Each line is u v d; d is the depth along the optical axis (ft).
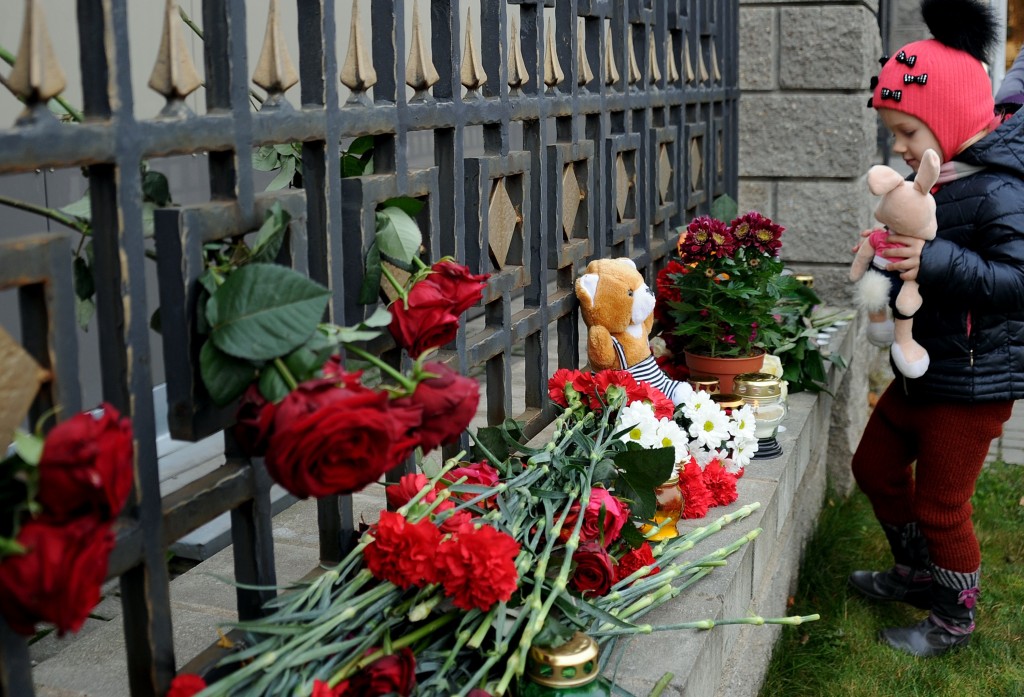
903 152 9.35
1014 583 12.38
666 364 10.77
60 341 3.80
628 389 7.89
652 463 6.38
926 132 9.04
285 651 4.54
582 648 5.11
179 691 4.28
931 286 8.82
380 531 4.93
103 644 6.24
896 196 8.53
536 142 8.29
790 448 9.75
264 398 4.14
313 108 5.29
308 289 4.19
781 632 10.52
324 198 5.40
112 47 3.92
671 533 7.36
